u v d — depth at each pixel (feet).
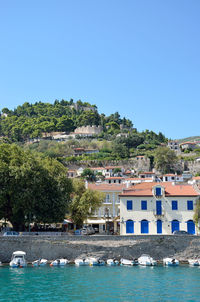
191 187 261.03
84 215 271.69
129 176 618.85
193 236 221.46
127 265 205.05
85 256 211.82
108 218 293.02
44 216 243.81
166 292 141.18
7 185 231.71
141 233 245.45
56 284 153.28
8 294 136.36
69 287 148.05
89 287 148.46
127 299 130.82
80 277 168.86
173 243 220.02
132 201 249.96
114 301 128.26
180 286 151.12
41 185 245.45
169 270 189.06
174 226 245.65
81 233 258.78
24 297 132.36
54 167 263.49
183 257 216.95
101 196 283.79
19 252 201.67
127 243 217.77
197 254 217.56
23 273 178.19
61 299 130.11
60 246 212.64
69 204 263.29
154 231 245.04
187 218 245.65
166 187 262.67
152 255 216.74
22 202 230.89
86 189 286.05
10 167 234.17
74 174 643.04
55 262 201.36
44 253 211.00
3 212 238.68
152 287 149.28
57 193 250.78
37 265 200.85
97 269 191.21
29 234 229.25
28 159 247.09
